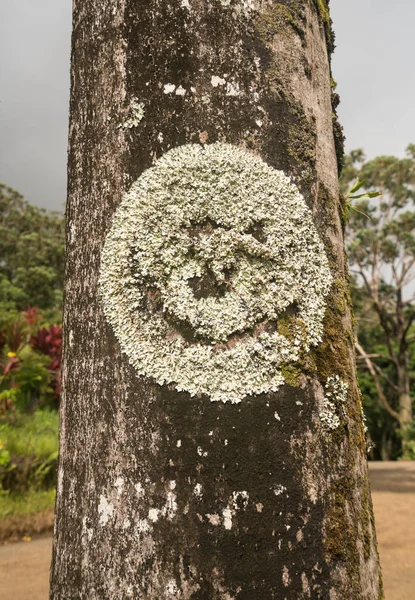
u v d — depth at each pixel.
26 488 5.78
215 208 1.04
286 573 0.92
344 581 0.95
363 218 20.64
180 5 1.11
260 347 1.01
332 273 1.12
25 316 11.96
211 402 0.97
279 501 0.94
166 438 0.96
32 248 29.69
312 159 1.13
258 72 1.10
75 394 1.08
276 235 1.05
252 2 1.13
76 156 1.19
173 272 1.04
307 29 1.21
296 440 0.98
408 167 19.80
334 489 0.99
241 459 0.95
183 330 1.02
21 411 8.35
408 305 22.67
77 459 1.04
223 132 1.06
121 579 0.94
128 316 1.04
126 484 0.97
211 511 0.93
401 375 20.61
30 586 3.66
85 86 1.20
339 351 1.08
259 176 1.06
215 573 0.91
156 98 1.08
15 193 32.91
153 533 0.93
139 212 1.06
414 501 6.55
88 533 0.99
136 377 1.01
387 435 22.97
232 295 1.03
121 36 1.14
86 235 1.12
